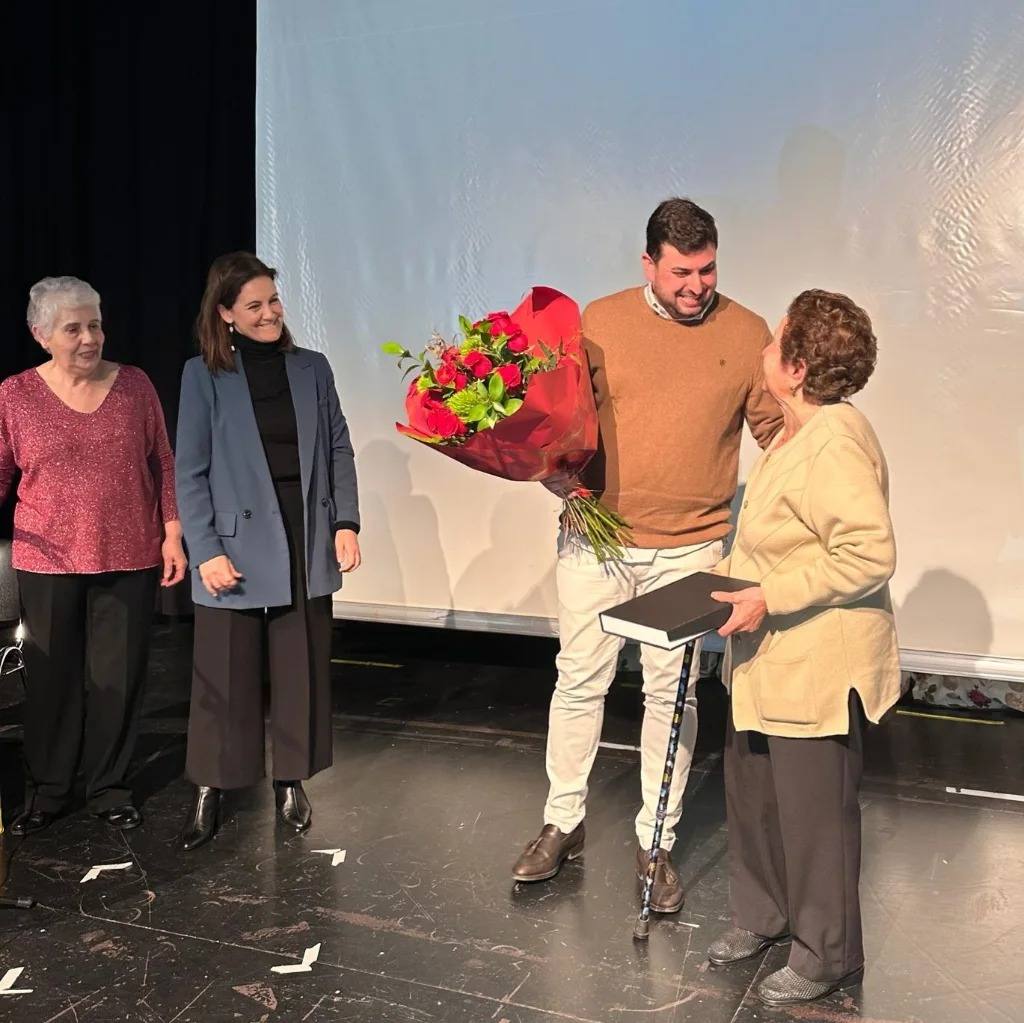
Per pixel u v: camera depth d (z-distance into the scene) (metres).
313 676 3.01
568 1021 2.18
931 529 3.60
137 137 4.80
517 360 2.43
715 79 3.64
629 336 2.52
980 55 3.39
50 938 2.51
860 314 2.10
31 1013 2.23
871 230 3.54
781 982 2.24
